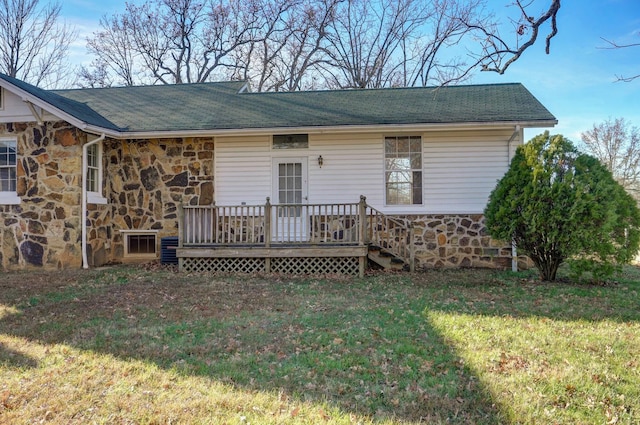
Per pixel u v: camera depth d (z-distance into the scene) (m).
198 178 10.90
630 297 6.77
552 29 6.61
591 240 7.51
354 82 24.17
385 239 10.42
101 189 10.71
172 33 25.53
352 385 3.53
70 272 9.23
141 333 4.88
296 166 10.81
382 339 4.66
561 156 7.85
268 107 11.70
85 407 3.16
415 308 6.04
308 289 7.54
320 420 2.97
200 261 9.54
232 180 10.87
